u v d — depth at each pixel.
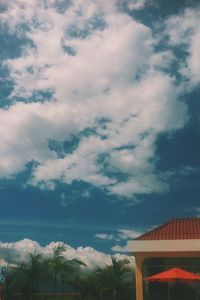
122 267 26.05
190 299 22.02
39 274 25.62
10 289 24.98
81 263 26.36
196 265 22.34
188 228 25.33
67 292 26.22
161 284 22.64
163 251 22.72
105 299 25.84
